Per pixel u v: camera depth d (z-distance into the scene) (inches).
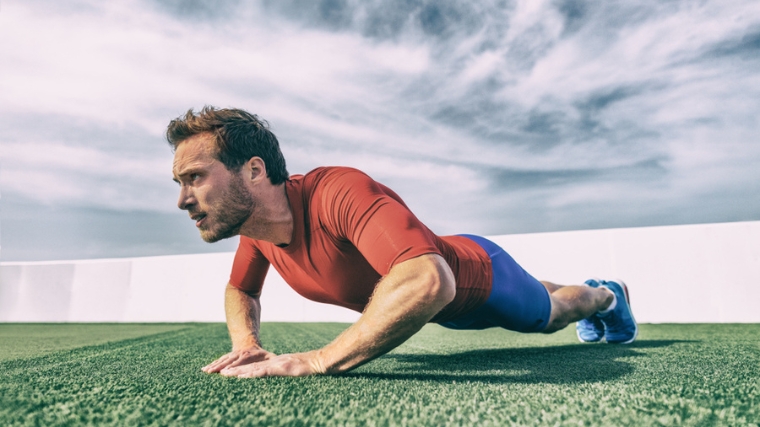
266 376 45.9
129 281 218.1
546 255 171.6
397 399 36.0
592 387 41.2
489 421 29.5
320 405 34.2
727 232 151.9
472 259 61.3
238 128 46.4
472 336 114.6
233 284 67.7
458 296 59.8
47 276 223.5
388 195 50.3
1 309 222.4
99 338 119.6
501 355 70.7
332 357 44.4
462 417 30.4
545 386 41.7
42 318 219.9
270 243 56.8
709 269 152.7
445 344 92.8
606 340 89.0
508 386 41.6
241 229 48.7
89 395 39.4
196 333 136.8
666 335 106.6
